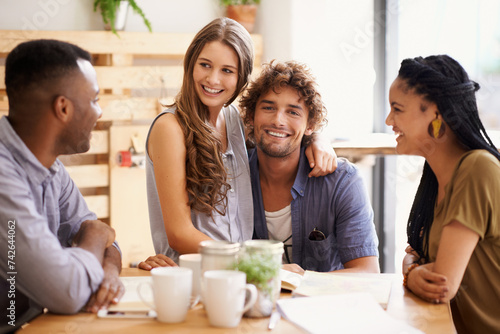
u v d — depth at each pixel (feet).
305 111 5.98
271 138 5.90
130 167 11.21
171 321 3.92
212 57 5.79
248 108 6.21
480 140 4.93
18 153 4.43
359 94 11.96
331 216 6.27
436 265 4.57
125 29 11.63
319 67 11.72
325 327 3.72
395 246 12.17
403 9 11.51
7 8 10.84
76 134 4.57
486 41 10.41
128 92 11.51
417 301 4.53
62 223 5.31
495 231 4.62
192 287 4.30
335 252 6.50
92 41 10.87
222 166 5.91
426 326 3.99
